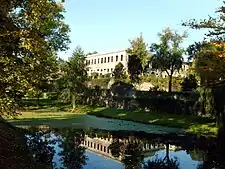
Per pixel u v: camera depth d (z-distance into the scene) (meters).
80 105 67.12
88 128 37.66
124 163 19.83
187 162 21.06
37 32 11.52
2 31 10.80
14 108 11.09
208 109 38.19
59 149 22.95
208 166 19.98
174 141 30.09
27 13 11.46
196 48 64.06
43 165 16.70
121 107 63.41
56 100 73.69
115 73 86.56
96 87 71.62
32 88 10.91
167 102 53.62
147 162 20.62
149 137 32.41
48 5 11.89
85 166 18.38
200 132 36.12
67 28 56.00
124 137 31.95
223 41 24.69
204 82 35.09
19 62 11.12
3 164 14.28
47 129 34.25
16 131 27.31
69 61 59.94
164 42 74.12
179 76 89.75
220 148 26.48
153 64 76.06
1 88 10.66
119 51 109.62
